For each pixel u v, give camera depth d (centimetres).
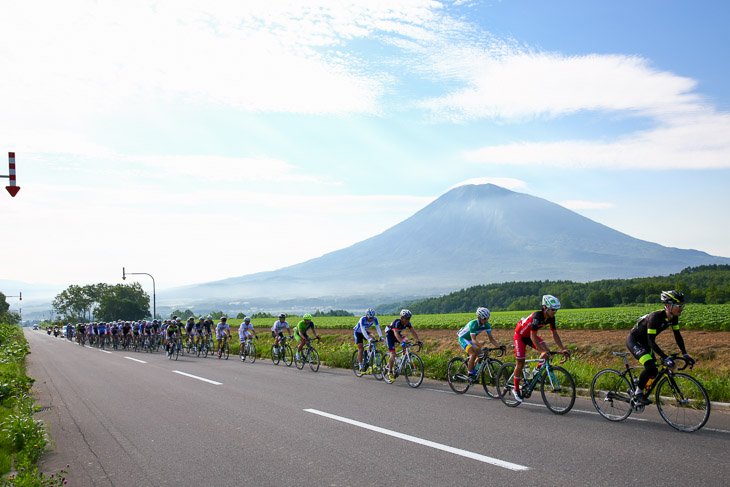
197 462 604
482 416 810
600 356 1647
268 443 673
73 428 822
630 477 500
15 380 1220
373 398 1004
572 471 522
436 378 1290
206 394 1116
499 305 14675
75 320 15038
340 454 611
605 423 743
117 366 1930
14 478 527
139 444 699
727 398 862
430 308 16538
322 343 3020
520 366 871
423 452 607
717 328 1936
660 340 1684
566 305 9731
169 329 2333
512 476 513
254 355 2020
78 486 539
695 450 588
